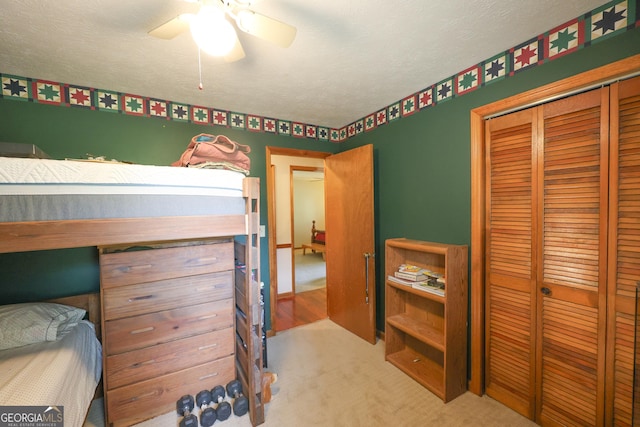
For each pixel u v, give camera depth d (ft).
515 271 5.57
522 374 5.49
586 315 4.59
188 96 7.45
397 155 8.20
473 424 5.31
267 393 5.99
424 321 7.45
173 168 4.17
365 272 8.84
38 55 5.27
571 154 4.72
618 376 4.26
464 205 6.41
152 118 7.50
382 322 9.10
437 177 7.02
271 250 9.55
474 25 4.67
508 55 5.46
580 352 4.67
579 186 4.64
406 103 7.80
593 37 4.37
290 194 13.76
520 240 5.48
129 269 5.36
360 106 8.50
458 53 5.58
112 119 7.00
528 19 4.55
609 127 4.29
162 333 5.68
